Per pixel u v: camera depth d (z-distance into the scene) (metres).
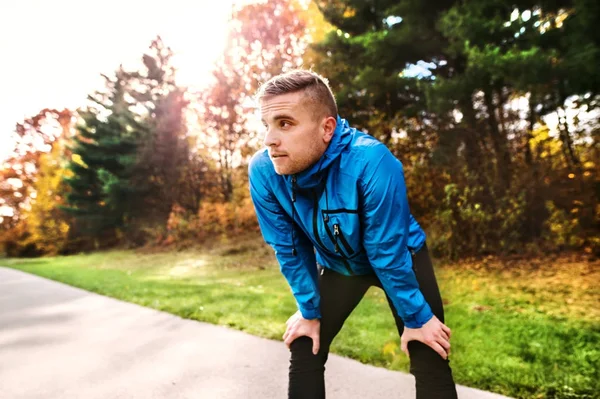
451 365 2.61
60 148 27.00
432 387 1.36
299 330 1.51
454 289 5.31
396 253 1.31
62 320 4.48
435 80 7.03
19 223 29.70
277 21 15.97
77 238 24.95
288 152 1.27
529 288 5.07
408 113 7.96
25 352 3.36
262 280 7.38
